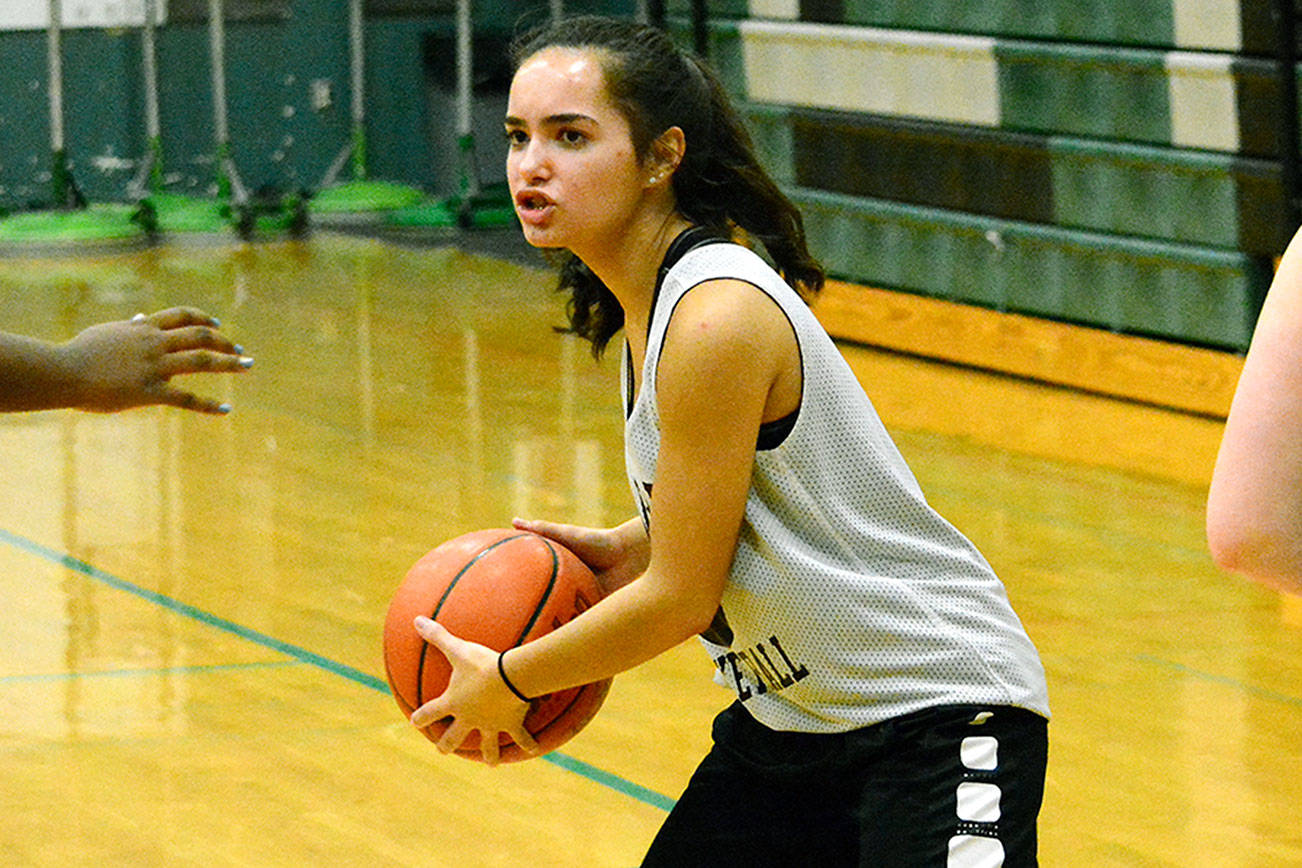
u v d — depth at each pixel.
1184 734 10.81
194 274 29.20
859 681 5.56
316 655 12.04
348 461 17.59
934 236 22.64
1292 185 18.69
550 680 5.68
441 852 8.86
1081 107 20.73
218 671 11.69
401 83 36.12
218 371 5.42
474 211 34.22
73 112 34.47
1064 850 9.09
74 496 16.25
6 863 8.66
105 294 27.06
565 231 5.58
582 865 8.72
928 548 5.63
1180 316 20.17
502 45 36.19
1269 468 3.73
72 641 12.28
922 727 5.51
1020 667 5.66
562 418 19.55
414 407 20.02
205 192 35.53
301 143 35.97
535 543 6.13
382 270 29.83
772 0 23.98
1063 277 21.30
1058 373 21.31
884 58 22.70
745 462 5.38
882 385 21.44
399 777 9.89
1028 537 15.25
